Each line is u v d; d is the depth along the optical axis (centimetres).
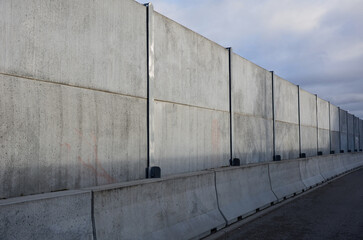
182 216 660
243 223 831
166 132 749
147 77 691
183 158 803
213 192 789
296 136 1800
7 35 438
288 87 1694
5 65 434
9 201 378
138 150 659
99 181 566
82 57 546
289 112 1692
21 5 456
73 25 532
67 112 515
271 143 1413
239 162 1021
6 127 432
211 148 930
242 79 1154
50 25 495
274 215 948
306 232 758
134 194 548
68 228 426
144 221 560
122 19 634
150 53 698
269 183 1131
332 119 2798
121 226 511
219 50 1005
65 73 515
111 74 603
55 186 491
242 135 1134
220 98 994
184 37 828
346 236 726
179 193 666
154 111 710
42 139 476
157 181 607
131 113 646
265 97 1373
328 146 2612
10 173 434
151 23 707
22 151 450
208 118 923
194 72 866
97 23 578
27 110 458
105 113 586
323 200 1212
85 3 555
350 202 1163
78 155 530
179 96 800
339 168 2356
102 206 484
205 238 689
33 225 386
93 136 560
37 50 474
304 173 1555
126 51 641
